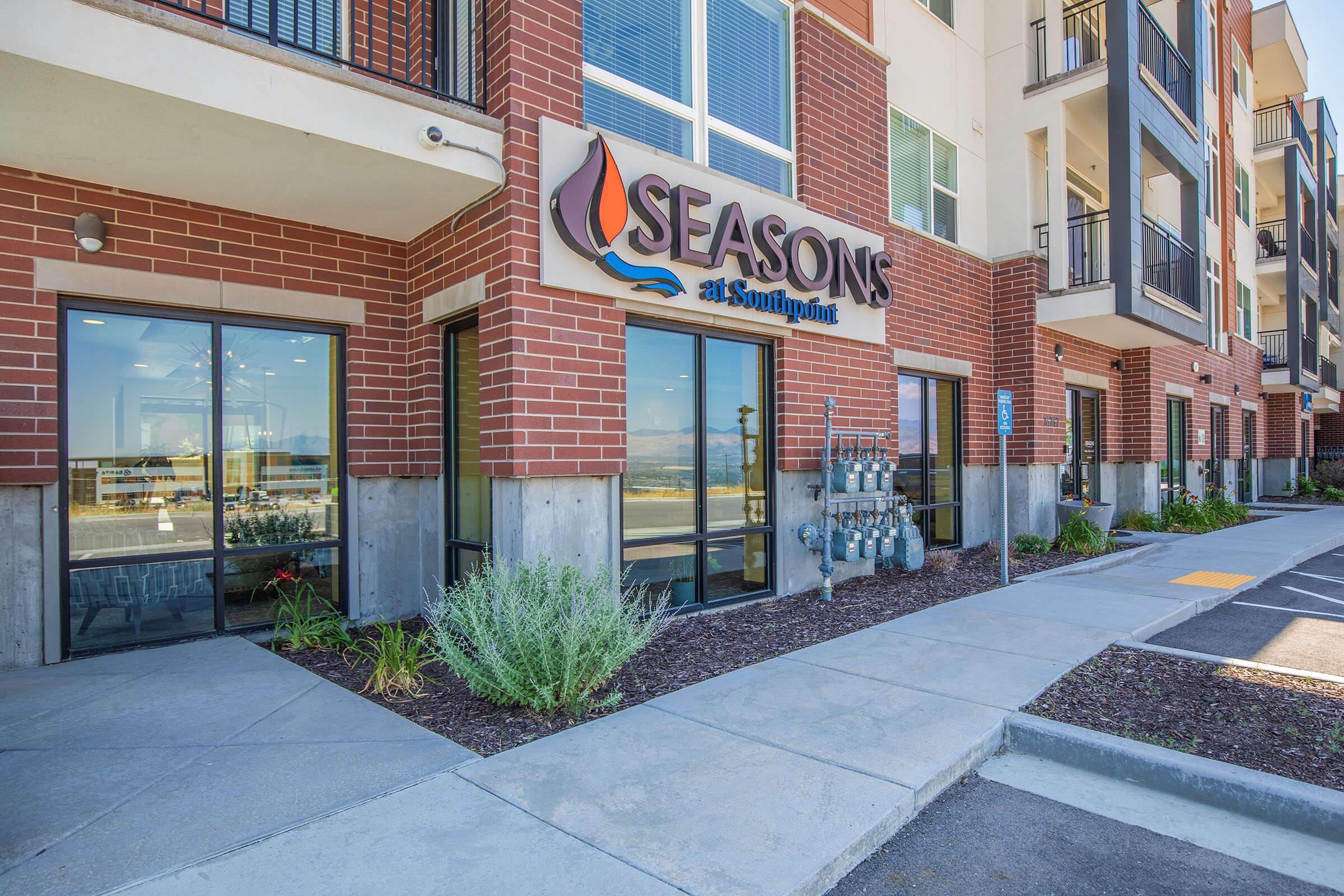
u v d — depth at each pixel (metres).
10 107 3.91
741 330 6.82
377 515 6.18
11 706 4.00
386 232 6.10
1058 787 3.42
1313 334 22.42
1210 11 17.05
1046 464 11.03
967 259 10.60
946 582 7.84
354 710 4.03
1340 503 19.27
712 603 6.56
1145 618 6.11
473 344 6.00
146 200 5.11
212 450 5.49
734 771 3.30
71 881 2.43
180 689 4.29
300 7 5.95
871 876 2.70
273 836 2.73
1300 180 20.31
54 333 4.75
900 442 9.59
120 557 5.09
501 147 5.18
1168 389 14.20
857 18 8.33
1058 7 10.86
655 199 5.92
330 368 6.11
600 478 5.64
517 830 2.79
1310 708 4.10
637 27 6.34
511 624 4.08
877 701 4.20
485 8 5.19
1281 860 2.82
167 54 3.84
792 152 7.53
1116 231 10.08
